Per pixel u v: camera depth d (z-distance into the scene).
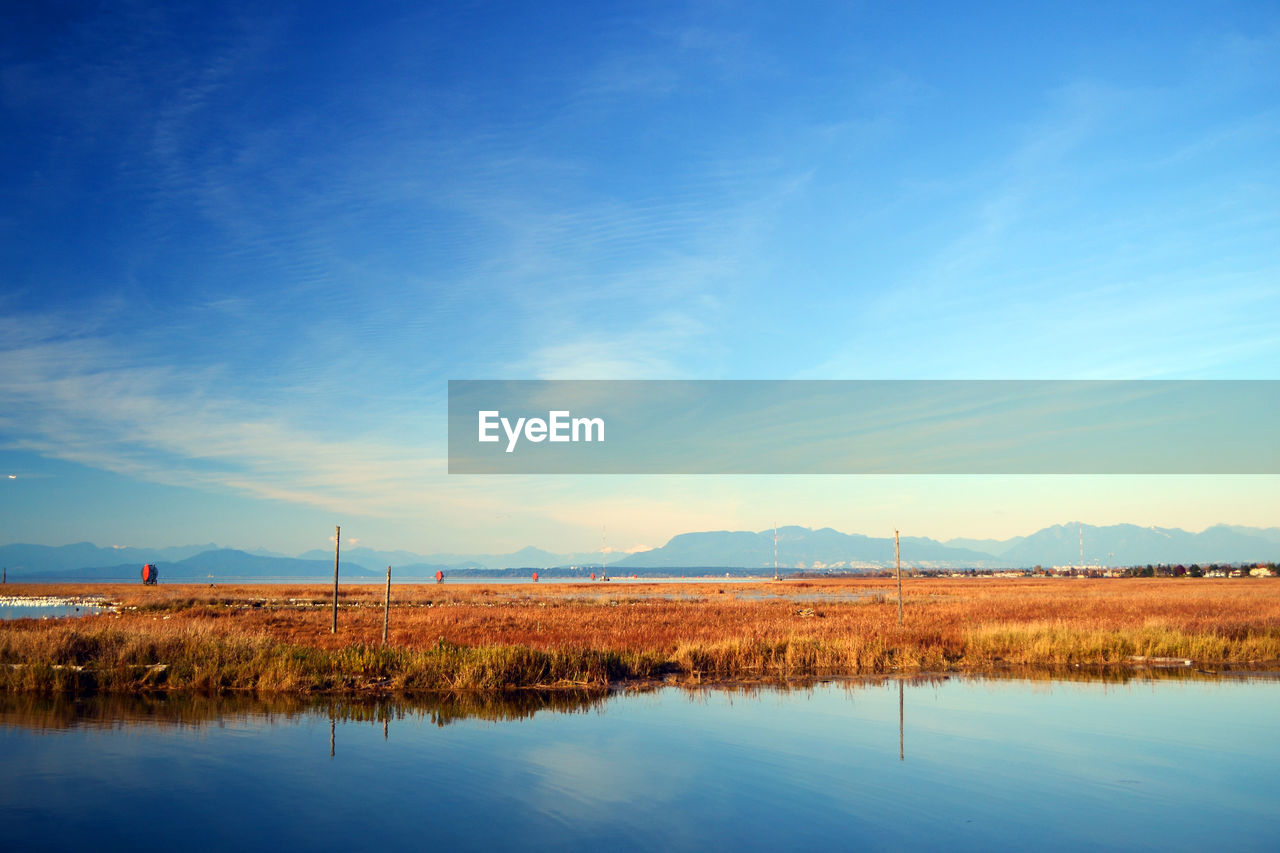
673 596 80.00
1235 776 11.72
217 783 11.03
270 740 13.66
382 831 9.16
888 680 20.70
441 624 36.53
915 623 35.91
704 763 12.20
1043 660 24.19
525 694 18.38
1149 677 21.33
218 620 37.84
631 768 11.95
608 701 17.59
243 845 8.70
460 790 10.77
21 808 9.93
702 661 22.52
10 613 53.09
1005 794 10.75
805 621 38.50
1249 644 25.67
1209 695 18.47
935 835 9.23
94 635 22.28
